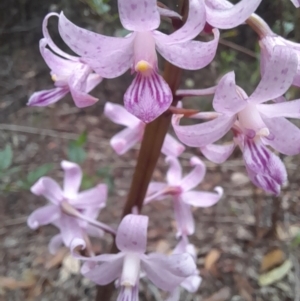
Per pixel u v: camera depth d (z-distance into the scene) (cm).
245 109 6
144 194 9
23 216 16
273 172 6
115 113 9
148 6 5
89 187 14
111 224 16
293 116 7
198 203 10
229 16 6
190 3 6
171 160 9
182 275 7
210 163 18
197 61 6
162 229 16
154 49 6
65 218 9
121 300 7
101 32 20
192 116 7
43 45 7
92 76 8
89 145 19
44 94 7
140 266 7
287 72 6
